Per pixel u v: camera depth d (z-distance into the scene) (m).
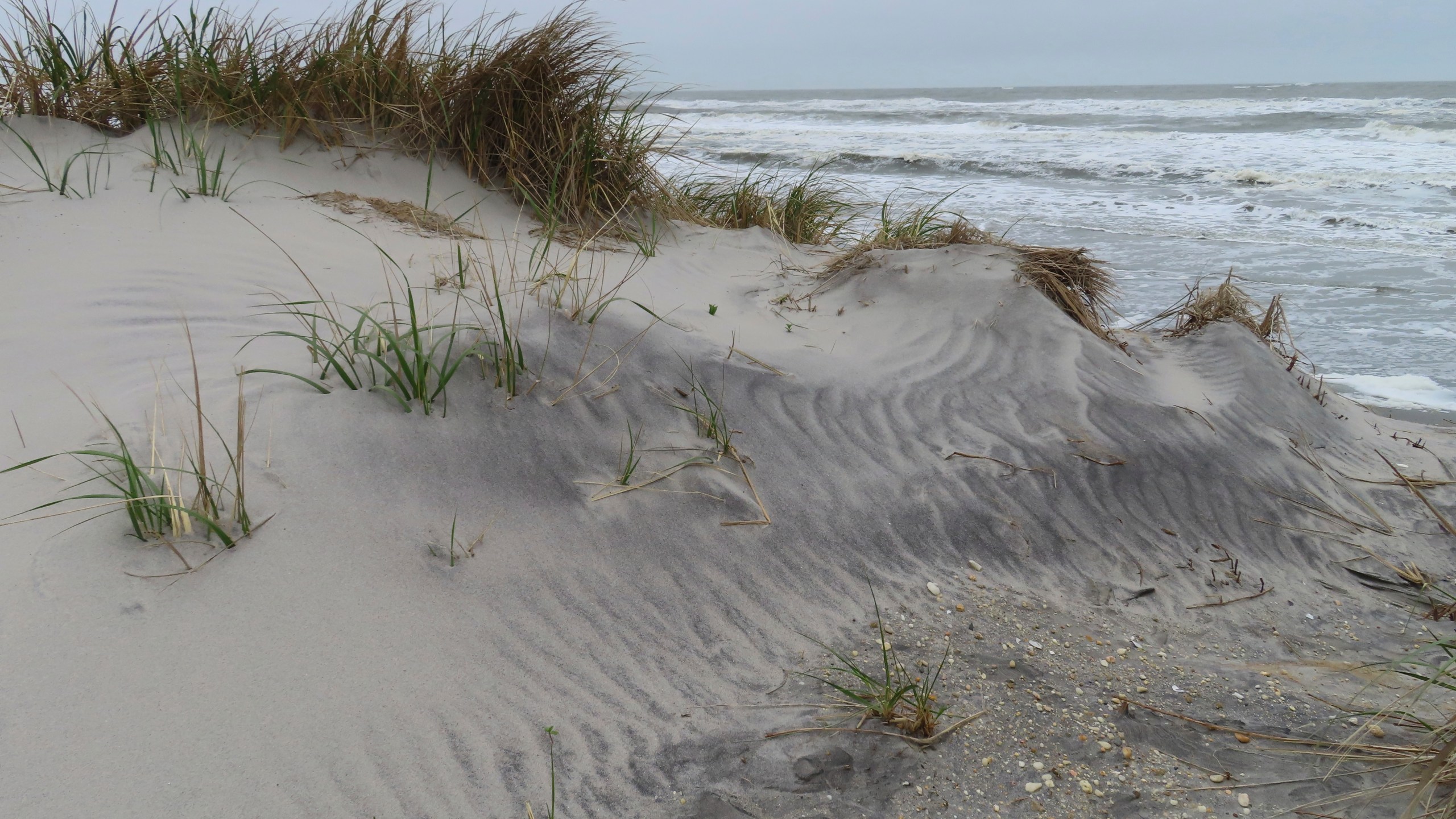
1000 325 4.80
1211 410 4.54
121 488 2.44
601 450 3.34
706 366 3.95
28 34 4.82
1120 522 3.76
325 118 5.30
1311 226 10.71
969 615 3.15
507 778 2.20
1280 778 2.50
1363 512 4.12
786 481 3.50
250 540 2.50
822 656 2.85
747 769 2.38
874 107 39.53
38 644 2.08
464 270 4.18
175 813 1.86
